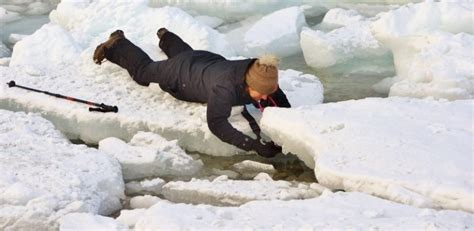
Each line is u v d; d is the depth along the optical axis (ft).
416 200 19.38
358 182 20.44
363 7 41.04
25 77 28.99
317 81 29.19
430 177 20.06
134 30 34.55
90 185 21.16
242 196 21.31
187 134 25.21
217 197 21.57
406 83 28.71
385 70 32.83
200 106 26.35
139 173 23.49
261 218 18.54
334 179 20.84
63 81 28.66
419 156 21.17
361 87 30.86
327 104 25.07
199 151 25.34
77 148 23.61
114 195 21.70
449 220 17.85
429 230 17.16
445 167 20.49
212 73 25.35
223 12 41.04
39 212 19.47
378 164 20.97
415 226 17.37
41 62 31.58
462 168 20.35
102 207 20.93
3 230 19.25
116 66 29.48
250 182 22.36
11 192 20.15
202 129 25.04
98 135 26.12
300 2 41.91
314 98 27.68
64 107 26.48
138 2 35.58
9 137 24.17
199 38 32.83
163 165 23.61
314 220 18.29
